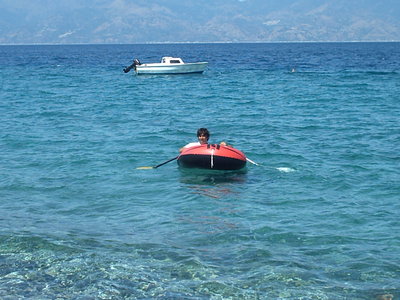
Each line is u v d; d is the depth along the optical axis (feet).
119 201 32.78
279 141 52.60
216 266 22.98
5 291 20.85
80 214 30.35
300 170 40.11
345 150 47.57
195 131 58.54
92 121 65.98
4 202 32.58
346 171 39.70
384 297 20.29
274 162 43.14
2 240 25.81
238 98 92.22
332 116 69.41
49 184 36.63
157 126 61.98
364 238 26.16
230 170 39.55
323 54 333.42
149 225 28.27
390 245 25.22
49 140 52.47
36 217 29.71
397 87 107.24
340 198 33.01
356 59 250.98
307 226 27.91
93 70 181.57
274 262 23.32
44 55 370.73
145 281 21.68
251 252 24.43
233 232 27.04
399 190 34.55
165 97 95.20
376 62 218.18
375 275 22.03
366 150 47.47
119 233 27.04
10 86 117.70
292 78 134.92
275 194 33.91
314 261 23.44
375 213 29.99
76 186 36.14
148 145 50.26
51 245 25.26
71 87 116.06
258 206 31.40
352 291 20.75
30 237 26.23
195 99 91.61
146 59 292.61
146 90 108.88
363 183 36.40
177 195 33.78
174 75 148.56
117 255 24.16
